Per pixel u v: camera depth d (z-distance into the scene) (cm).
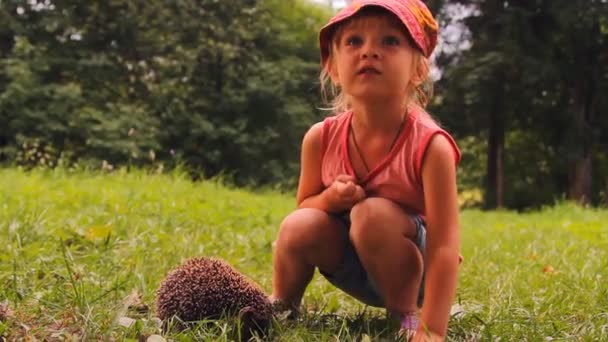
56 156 1052
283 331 168
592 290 236
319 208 182
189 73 1288
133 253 256
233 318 161
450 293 162
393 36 163
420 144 168
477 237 478
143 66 1249
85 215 330
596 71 1293
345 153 177
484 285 252
